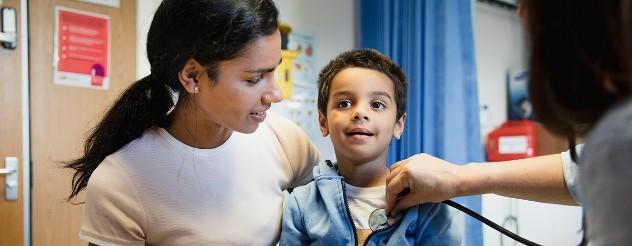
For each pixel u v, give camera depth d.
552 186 0.65
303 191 0.82
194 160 0.72
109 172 0.67
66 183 1.63
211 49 0.60
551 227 2.42
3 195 1.54
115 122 0.72
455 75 1.65
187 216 0.70
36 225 1.59
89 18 1.68
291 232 0.77
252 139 0.79
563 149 0.68
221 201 0.72
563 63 0.35
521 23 0.39
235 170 0.75
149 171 0.69
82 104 1.67
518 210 2.27
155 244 0.71
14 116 1.56
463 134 1.63
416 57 1.76
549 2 0.35
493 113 2.55
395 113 0.83
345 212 0.75
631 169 0.30
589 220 0.34
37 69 1.59
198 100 0.67
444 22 1.67
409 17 1.82
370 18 2.09
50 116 1.61
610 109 0.33
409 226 0.72
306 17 2.10
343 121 0.79
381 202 0.76
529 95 0.38
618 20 0.31
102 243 0.66
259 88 0.64
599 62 0.33
